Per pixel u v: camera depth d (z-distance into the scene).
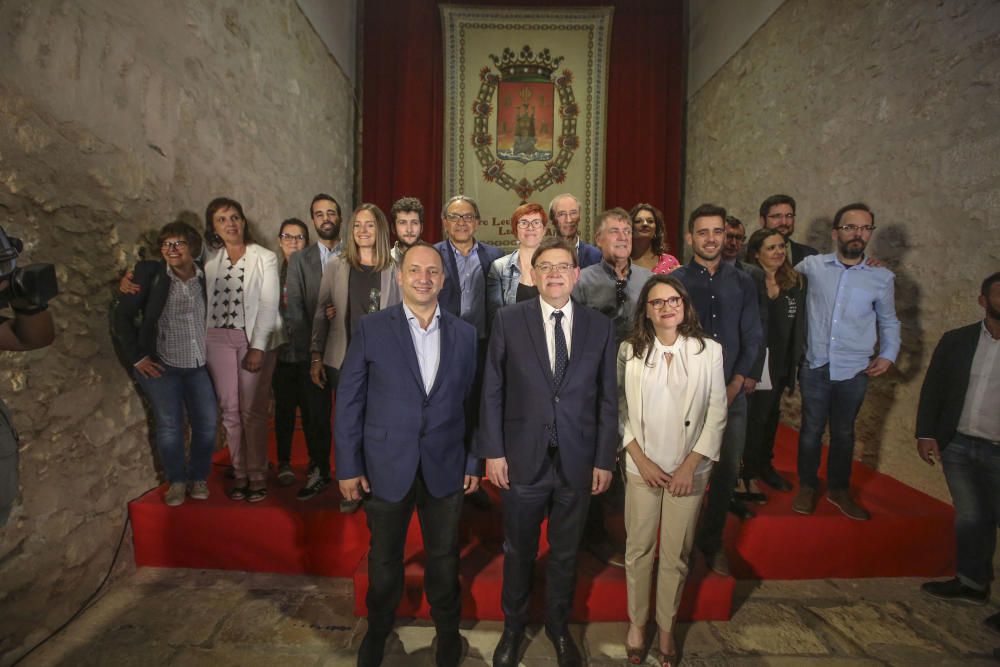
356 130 5.97
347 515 2.38
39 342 1.29
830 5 3.43
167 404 2.36
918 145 2.71
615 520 2.51
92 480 2.19
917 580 2.40
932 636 2.04
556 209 2.70
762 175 4.34
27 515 1.89
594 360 1.70
